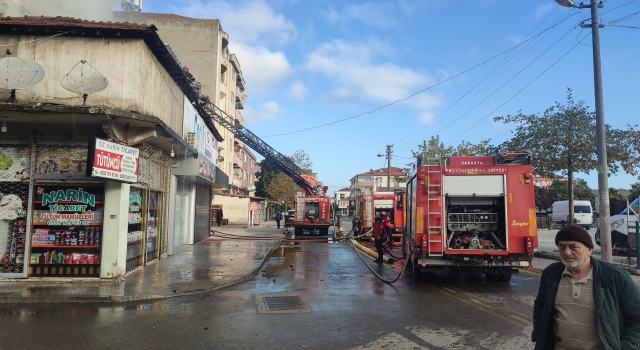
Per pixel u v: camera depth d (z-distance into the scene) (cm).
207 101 1812
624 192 6638
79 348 555
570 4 1279
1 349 550
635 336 273
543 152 1658
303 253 1816
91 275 1009
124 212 1042
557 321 299
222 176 2284
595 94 1294
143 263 1234
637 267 1322
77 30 940
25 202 1005
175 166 1565
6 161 998
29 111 877
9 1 1243
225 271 1173
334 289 984
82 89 934
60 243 1012
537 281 1110
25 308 780
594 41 1302
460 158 1038
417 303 834
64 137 1005
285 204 5969
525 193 996
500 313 752
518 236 985
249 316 727
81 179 1002
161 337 604
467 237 1028
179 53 3541
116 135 984
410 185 1185
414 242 1048
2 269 991
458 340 596
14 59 908
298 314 743
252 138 3000
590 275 293
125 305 807
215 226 3738
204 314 739
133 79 965
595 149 1581
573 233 293
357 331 640
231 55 4072
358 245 2100
